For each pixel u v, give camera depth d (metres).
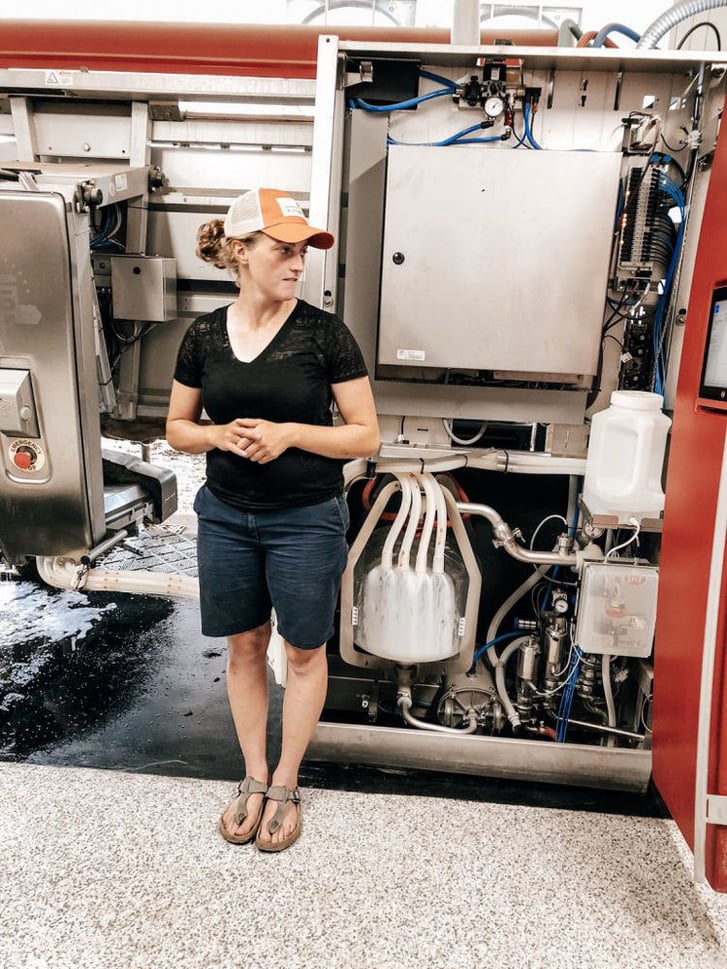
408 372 2.19
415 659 2.06
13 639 3.02
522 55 1.86
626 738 2.23
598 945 1.55
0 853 1.75
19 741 2.30
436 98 2.04
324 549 1.68
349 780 2.12
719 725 1.42
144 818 1.89
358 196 2.13
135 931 1.55
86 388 2.11
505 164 1.89
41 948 1.50
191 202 2.62
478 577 2.08
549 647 2.21
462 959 1.50
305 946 1.52
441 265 1.96
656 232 2.03
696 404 1.58
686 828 1.57
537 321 1.98
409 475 2.09
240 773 2.14
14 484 2.13
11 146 2.71
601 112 2.03
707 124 1.95
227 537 1.70
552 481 2.57
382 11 5.13
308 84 2.41
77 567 2.35
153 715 2.46
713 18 2.95
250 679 1.88
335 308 2.13
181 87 2.44
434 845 1.83
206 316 1.70
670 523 1.71
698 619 1.52
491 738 2.12
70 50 3.55
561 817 1.96
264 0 5.07
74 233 1.96
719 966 1.51
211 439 1.62
